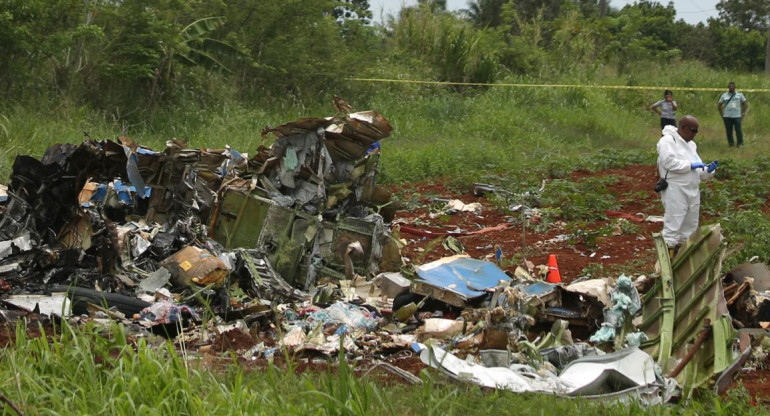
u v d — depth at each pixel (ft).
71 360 28.37
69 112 82.38
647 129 126.82
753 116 134.51
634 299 36.52
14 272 40.75
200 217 47.70
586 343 36.22
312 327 37.88
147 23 89.76
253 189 47.16
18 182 42.98
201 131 87.45
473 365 30.86
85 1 88.69
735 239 56.24
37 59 84.12
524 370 31.63
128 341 34.63
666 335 34.30
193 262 41.04
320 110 104.73
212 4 103.40
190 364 30.40
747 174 82.69
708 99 144.56
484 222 66.90
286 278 45.78
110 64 88.69
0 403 25.72
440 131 105.91
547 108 120.57
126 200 47.01
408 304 39.96
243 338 36.24
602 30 167.02
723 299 33.35
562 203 70.59
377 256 46.47
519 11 205.26
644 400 28.91
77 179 43.37
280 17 105.91
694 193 51.67
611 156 92.22
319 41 110.01
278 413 25.88
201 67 100.17
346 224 46.55
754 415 28.22
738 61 228.43
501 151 93.09
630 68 161.07
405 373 31.01
